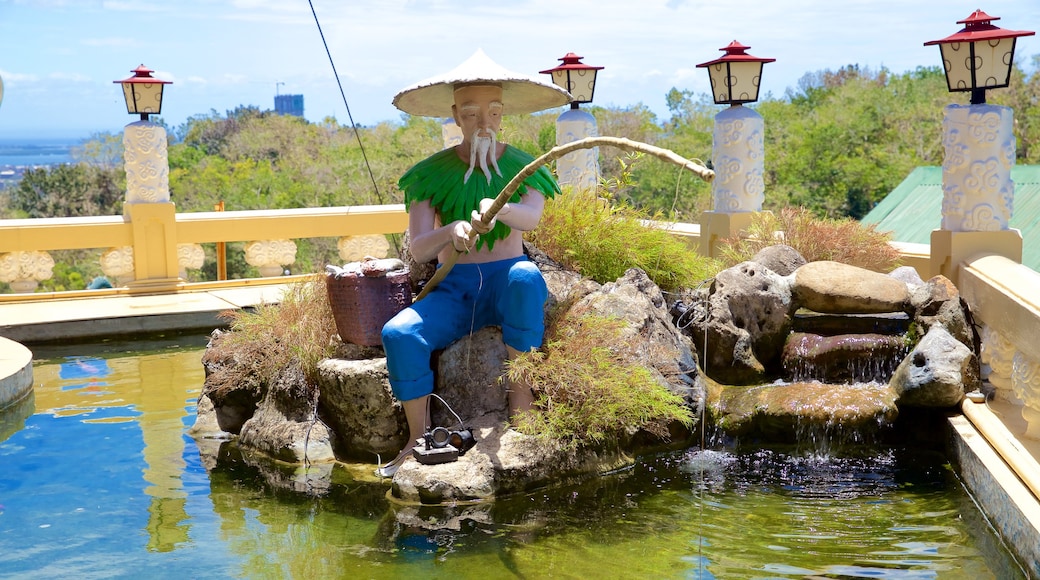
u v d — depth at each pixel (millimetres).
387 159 37688
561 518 4652
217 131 44031
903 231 19156
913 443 5586
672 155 3584
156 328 9125
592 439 5250
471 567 4105
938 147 39375
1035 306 4773
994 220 6613
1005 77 6531
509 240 5508
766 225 7969
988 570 4016
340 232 11336
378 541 4402
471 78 5227
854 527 4512
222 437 6102
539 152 9383
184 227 10633
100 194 44219
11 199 43781
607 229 6703
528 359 5258
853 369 6102
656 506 4801
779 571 4023
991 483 4496
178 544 4379
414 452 5000
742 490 5023
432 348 5270
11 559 4207
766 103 47469
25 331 8625
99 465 5512
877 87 45156
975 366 5664
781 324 6309
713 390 5961
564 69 9078
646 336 5781
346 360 5625
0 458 5621
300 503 4910
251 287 10859
